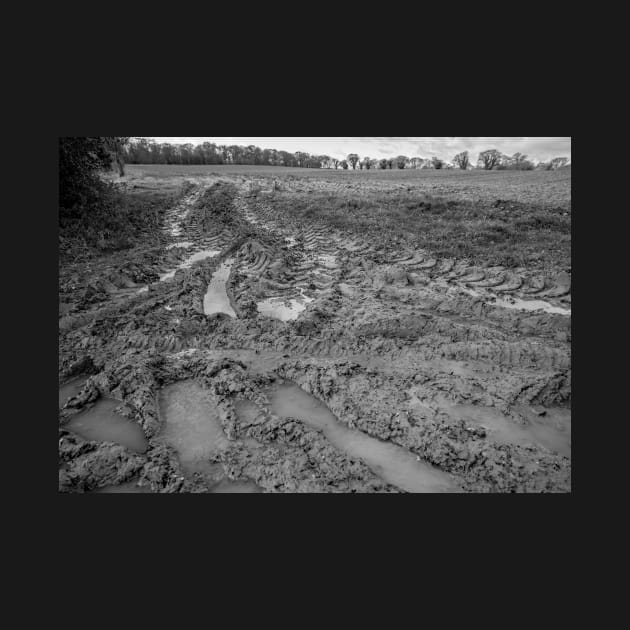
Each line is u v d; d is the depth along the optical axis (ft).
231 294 32.63
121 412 19.21
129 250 42.91
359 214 54.85
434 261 37.40
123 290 33.42
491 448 16.22
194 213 60.08
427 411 18.21
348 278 34.99
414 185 73.46
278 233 50.93
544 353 21.59
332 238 47.06
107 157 51.03
